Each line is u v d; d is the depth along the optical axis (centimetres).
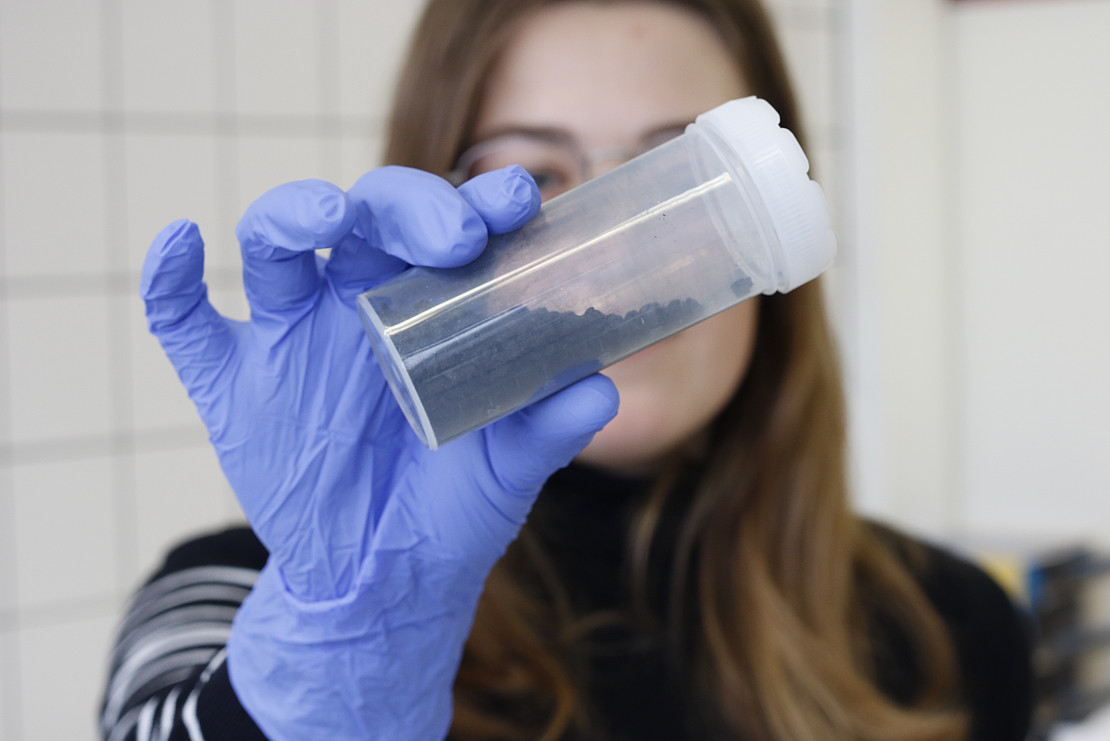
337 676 48
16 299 103
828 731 64
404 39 118
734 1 66
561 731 61
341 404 48
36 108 101
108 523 109
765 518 67
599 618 65
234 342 48
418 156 64
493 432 48
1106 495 149
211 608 59
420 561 49
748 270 46
